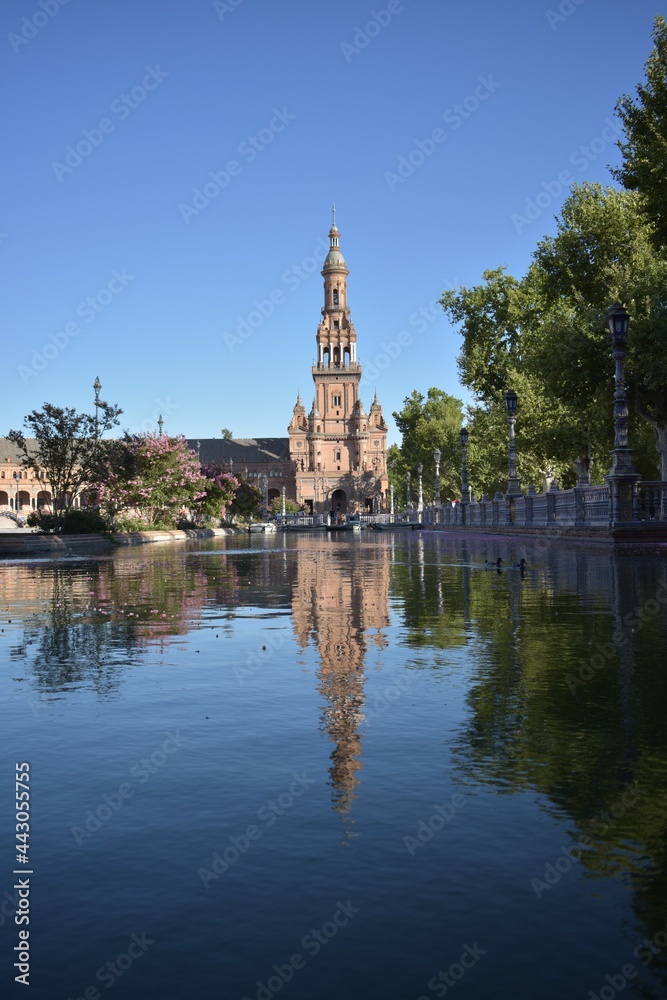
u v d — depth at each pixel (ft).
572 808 13.34
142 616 39.47
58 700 21.70
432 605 41.16
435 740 17.34
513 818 12.96
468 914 10.09
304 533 289.74
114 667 26.27
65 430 145.89
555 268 141.90
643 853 11.64
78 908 10.43
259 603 44.75
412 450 376.07
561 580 52.95
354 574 65.98
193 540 202.59
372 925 9.87
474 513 177.37
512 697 20.92
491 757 16.10
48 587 57.62
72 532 151.94
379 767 15.60
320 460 598.75
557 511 115.55
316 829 12.69
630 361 110.93
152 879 11.17
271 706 20.66
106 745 17.48
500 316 193.16
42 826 13.03
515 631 31.63
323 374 603.67
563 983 8.71
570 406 139.03
